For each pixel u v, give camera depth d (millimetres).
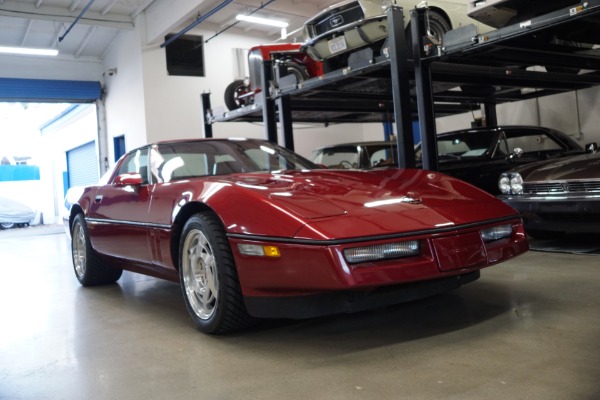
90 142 16438
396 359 1924
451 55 4141
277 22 11367
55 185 20188
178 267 2627
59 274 4984
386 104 7145
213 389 1774
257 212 2143
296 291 2016
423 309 2600
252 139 3535
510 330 2170
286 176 2607
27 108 23094
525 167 4168
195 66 12500
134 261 3137
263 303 2141
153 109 11914
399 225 2035
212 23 12641
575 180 3629
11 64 13008
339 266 1889
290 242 1983
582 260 3611
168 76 12102
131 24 12008
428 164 4270
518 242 2363
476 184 5727
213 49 12719
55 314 3129
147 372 1994
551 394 1535
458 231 2121
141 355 2211
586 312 2363
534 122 9375
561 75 5770
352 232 1949
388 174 2746
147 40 11812
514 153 5641
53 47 13242
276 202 2160
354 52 4918
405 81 4219
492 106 7742
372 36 4672
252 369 1938
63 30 12336
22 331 2768
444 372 1765
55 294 3824
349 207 2139
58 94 13539
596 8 3145
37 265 5902
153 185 2957
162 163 3100
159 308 3113
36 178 24125
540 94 7047
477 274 2336
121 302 3361
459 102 7371
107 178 3746
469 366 1802
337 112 7312
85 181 17266
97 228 3541
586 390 1545
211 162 3135
